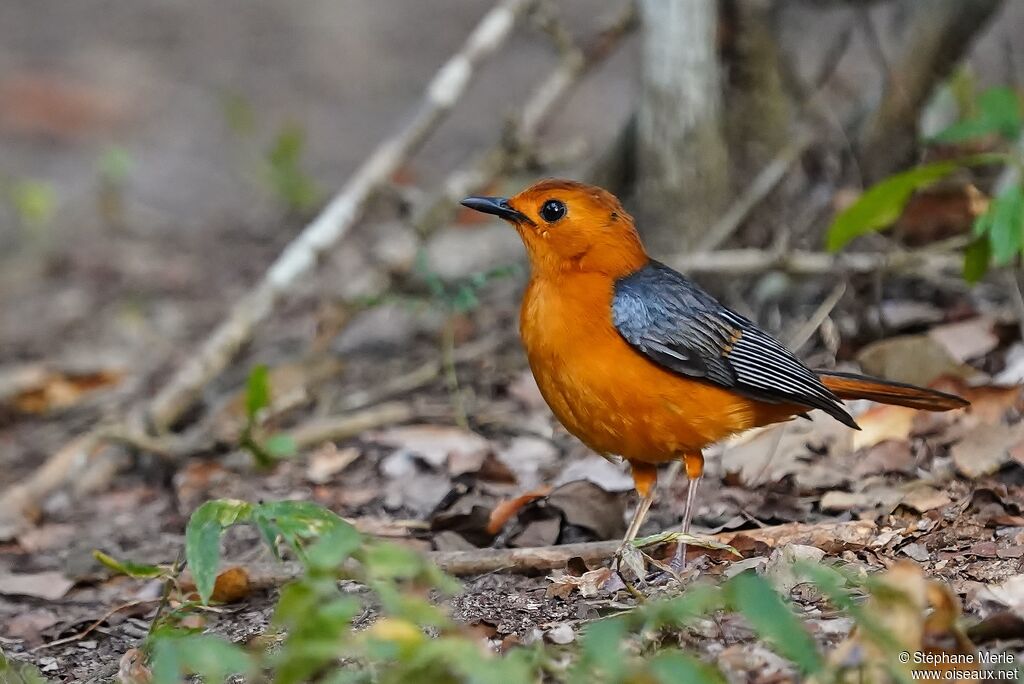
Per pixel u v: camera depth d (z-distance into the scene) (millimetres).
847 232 11156
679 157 13312
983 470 9742
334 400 13297
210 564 7418
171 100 26078
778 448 10547
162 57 28016
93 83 26469
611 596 8453
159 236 20484
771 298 13281
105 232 20734
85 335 16844
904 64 13461
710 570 8719
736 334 9156
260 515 7430
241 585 9109
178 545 10641
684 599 6145
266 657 7051
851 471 10188
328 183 21422
